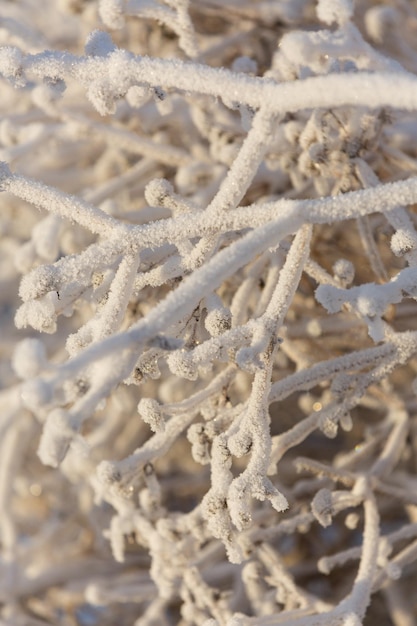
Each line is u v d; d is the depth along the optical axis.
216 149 0.58
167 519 0.54
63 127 0.61
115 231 0.44
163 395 0.65
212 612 0.55
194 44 0.54
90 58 0.45
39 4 0.69
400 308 0.58
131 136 0.60
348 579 0.67
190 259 0.45
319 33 0.45
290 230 0.43
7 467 0.72
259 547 0.55
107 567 0.73
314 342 0.58
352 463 0.58
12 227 0.81
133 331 0.40
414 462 0.69
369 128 0.52
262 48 0.64
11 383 0.85
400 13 0.63
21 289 0.44
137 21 0.64
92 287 0.47
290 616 0.52
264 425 0.45
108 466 0.49
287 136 0.54
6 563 0.71
